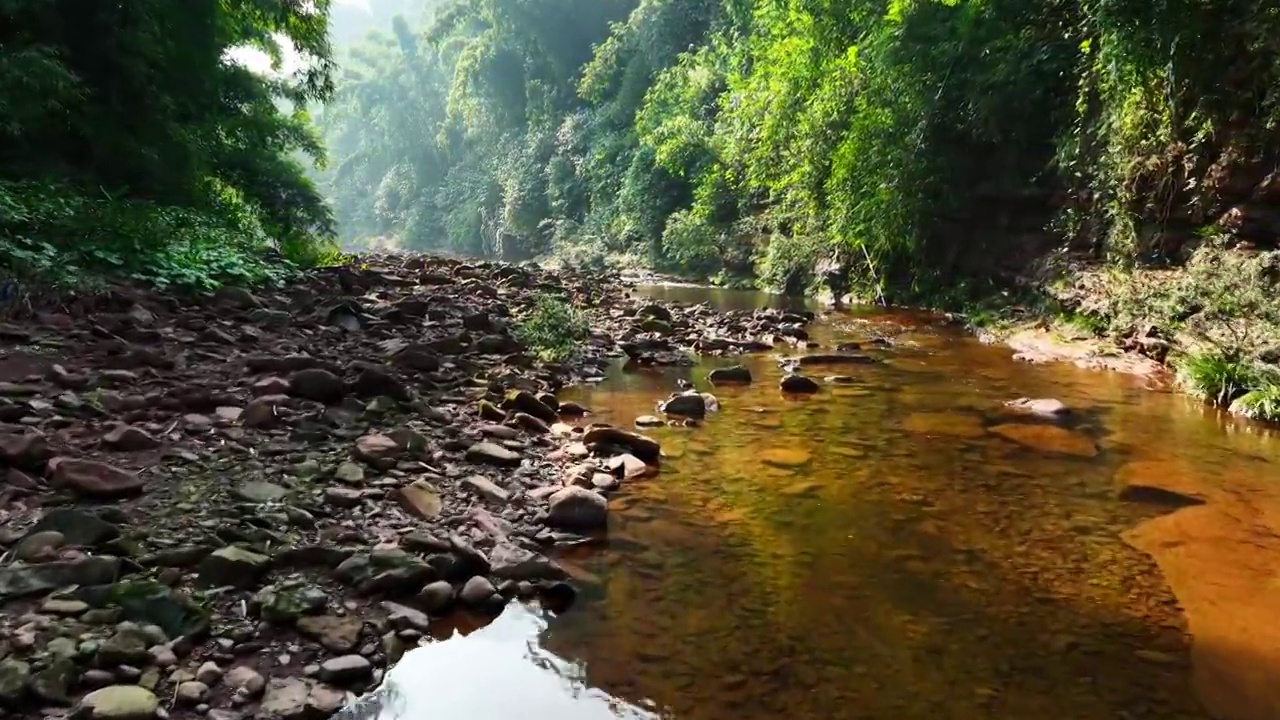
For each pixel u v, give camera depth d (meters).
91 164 9.57
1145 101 8.34
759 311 11.59
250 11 12.80
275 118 13.95
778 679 2.50
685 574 3.23
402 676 2.44
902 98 11.77
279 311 7.46
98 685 2.14
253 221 12.07
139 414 4.29
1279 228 7.02
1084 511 3.97
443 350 7.21
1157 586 3.17
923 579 3.22
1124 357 7.79
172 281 7.61
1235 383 6.07
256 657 2.41
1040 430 5.45
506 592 2.99
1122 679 2.53
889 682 2.49
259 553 2.94
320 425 4.54
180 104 11.57
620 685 2.45
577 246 27.47
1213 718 2.33
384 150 55.72
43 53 8.59
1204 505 4.05
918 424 5.62
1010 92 10.67
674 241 20.25
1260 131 7.14
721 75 21.38
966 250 11.91
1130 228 8.62
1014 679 2.52
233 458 3.92
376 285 10.87
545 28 34.31
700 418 5.78
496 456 4.36
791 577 3.22
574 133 31.73
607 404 6.16
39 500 3.19
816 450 4.98
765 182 16.34
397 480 3.89
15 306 5.82
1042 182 10.71
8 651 2.20
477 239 40.75
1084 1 9.24
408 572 2.89
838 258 14.53
